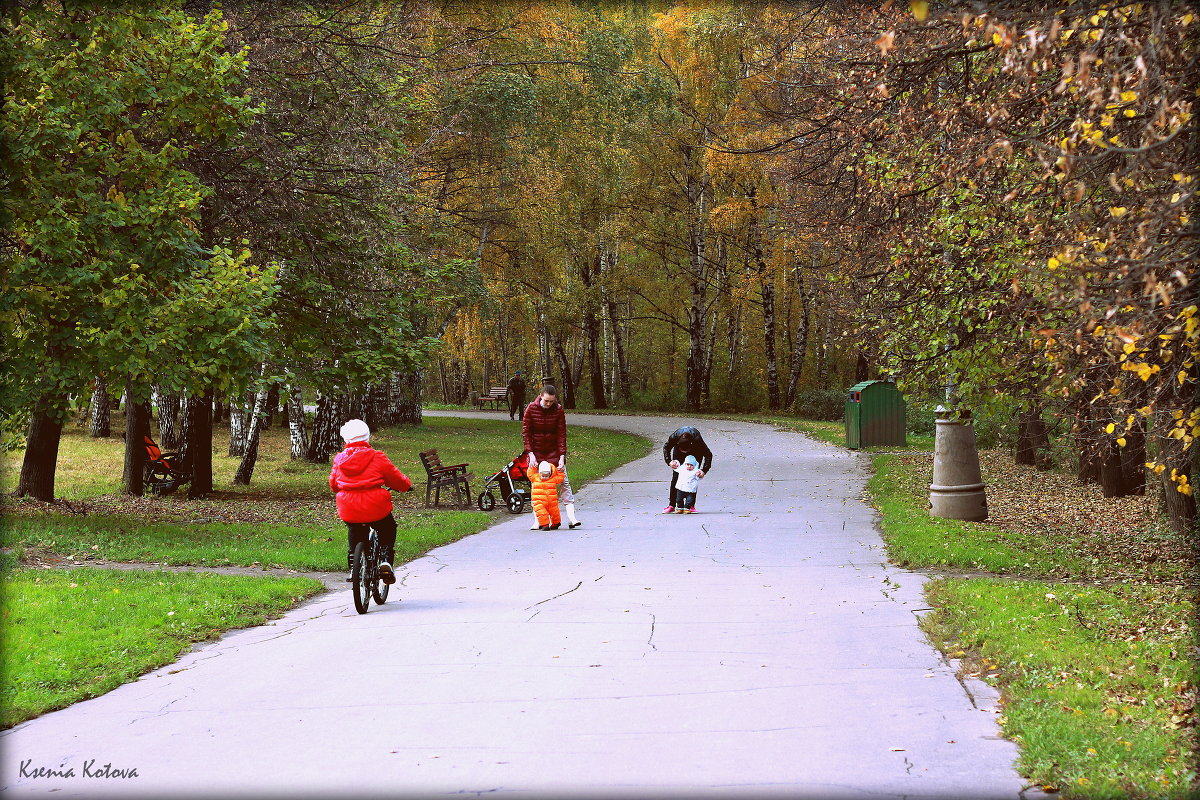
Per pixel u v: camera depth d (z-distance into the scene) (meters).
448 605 10.92
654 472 28.12
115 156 15.41
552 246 50.28
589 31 46.38
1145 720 6.10
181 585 11.66
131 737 6.57
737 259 59.50
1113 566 12.10
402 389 45.50
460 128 38.12
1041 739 5.79
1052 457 25.11
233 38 18.84
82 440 35.00
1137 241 6.35
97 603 10.43
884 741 6.05
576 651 8.54
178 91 16.08
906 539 14.34
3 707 7.14
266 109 19.19
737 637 8.93
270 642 9.41
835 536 15.55
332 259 21.27
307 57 20.02
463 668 8.08
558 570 13.10
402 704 7.10
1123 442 8.51
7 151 14.02
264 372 19.12
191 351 15.38
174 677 8.21
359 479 10.70
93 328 14.80
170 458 23.92
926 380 13.57
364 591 10.69
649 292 65.25
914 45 9.61
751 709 6.75
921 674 7.59
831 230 18.70
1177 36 6.77
